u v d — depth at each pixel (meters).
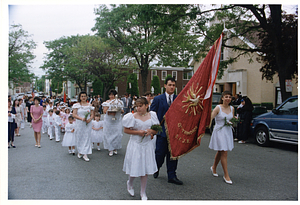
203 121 4.70
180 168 5.73
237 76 22.92
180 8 11.31
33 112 8.42
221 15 12.85
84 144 6.53
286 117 7.75
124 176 5.14
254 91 22.20
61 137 10.76
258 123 8.68
